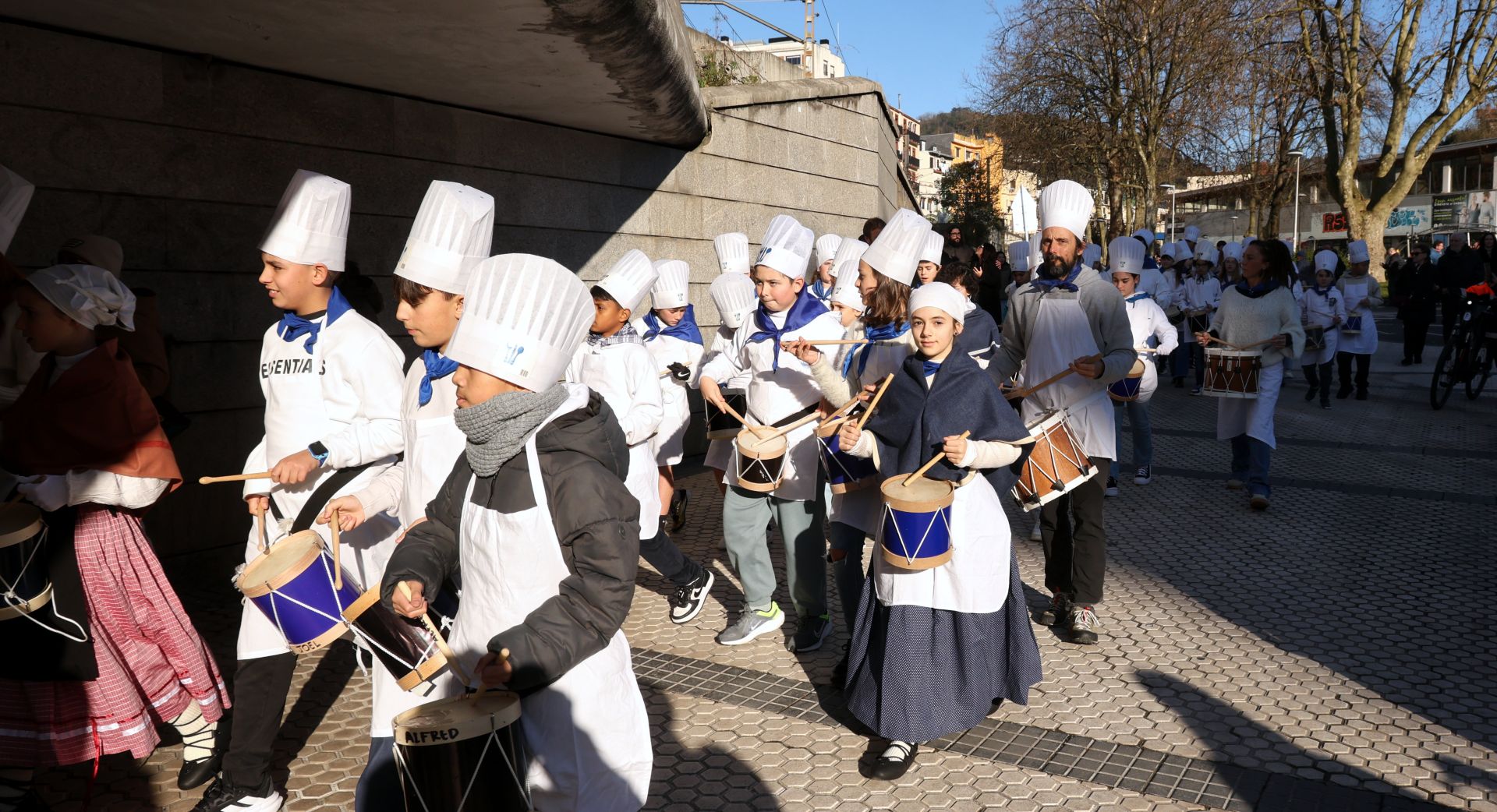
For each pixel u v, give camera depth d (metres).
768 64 12.59
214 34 5.11
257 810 3.36
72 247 4.35
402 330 6.75
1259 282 7.54
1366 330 13.16
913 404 3.88
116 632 3.38
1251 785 3.61
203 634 5.10
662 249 8.91
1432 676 4.55
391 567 2.42
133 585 3.40
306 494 3.39
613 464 2.38
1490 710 4.20
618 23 5.04
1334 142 29.23
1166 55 30.27
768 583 5.10
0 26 4.85
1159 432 11.09
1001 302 15.40
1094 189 39.81
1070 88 32.91
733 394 5.61
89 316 3.27
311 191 3.30
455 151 7.04
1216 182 47.34
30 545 3.15
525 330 2.26
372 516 3.14
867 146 11.48
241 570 2.89
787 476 4.78
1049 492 4.60
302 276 3.33
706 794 3.59
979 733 4.03
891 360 4.39
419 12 4.63
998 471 3.96
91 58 5.16
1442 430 11.05
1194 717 4.16
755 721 4.17
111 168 5.27
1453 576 5.97
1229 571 6.11
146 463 3.34
